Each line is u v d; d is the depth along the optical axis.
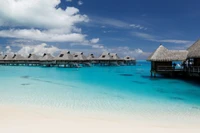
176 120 8.02
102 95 13.10
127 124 7.27
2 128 6.37
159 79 22.59
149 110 9.49
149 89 15.86
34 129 6.36
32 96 12.41
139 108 9.83
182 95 13.42
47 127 6.60
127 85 18.00
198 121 7.93
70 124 6.99
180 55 22.23
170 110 9.52
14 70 37.09
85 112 8.94
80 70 38.56
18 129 6.31
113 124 7.13
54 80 21.47
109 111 9.21
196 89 16.02
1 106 9.59
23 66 52.25
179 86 17.53
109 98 12.16
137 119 8.04
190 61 22.75
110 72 34.16
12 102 10.62
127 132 6.34
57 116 8.09
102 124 7.09
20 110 8.87
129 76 26.69
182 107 10.12
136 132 6.36
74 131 6.31
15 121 7.15
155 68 23.33
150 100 11.73
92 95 13.03
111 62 58.44
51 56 51.06
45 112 8.70
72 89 15.45
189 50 22.42
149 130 6.56
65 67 46.75
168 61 22.81
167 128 6.81
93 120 7.59
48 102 10.80
